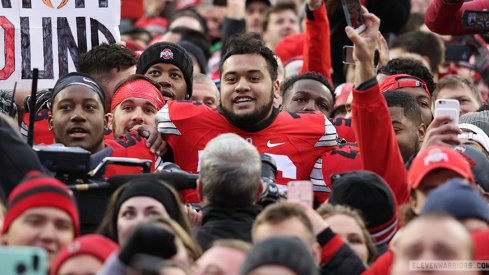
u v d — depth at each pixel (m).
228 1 31.67
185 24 35.44
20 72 23.64
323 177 21.77
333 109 25.27
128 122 22.84
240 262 15.41
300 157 21.72
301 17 35.53
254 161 18.19
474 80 33.12
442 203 15.70
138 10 37.00
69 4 23.97
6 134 18.02
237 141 18.33
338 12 30.42
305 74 24.70
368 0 31.56
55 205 15.80
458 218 15.64
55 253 15.76
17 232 15.74
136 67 24.47
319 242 17.09
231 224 17.88
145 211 17.66
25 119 23.39
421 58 30.31
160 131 21.77
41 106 23.36
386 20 31.69
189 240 16.88
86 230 18.77
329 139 21.91
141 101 22.91
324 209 18.14
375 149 19.88
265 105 21.64
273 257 13.93
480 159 20.86
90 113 21.55
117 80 24.03
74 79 21.73
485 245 15.47
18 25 23.67
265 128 21.77
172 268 14.79
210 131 21.67
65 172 18.91
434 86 25.27
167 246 14.66
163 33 37.03
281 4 34.81
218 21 38.53
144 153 21.69
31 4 23.78
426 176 17.41
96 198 18.89
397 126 21.95
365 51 19.86
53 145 19.52
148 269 14.10
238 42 21.84
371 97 19.81
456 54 32.44
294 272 13.89
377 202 18.67
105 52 24.08
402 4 31.61
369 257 18.06
